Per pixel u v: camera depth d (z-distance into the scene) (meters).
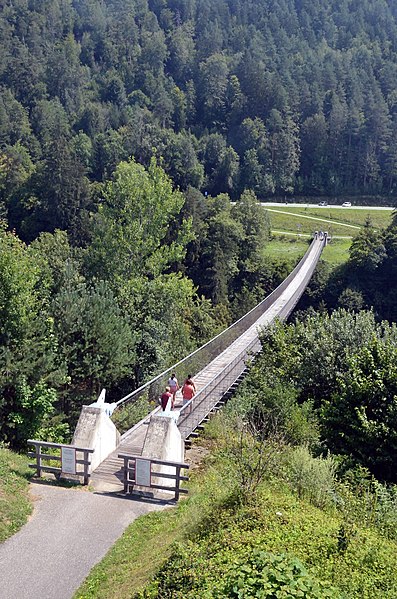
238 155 123.62
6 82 129.12
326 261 75.69
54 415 23.22
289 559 8.46
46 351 22.12
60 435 22.11
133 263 46.38
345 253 81.50
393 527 12.09
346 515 11.71
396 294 69.19
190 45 166.50
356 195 128.75
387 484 17.27
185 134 120.50
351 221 101.25
